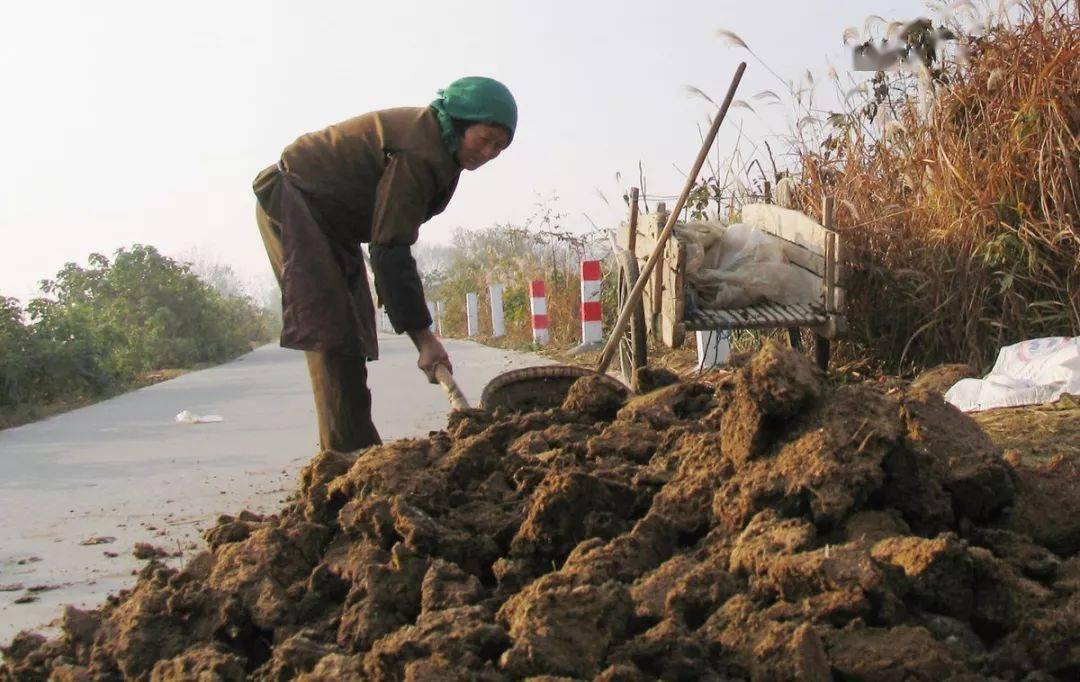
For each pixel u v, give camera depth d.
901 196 8.18
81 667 2.98
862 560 2.56
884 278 7.73
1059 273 7.04
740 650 2.47
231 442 8.49
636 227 7.55
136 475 7.09
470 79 4.61
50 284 24.89
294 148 4.88
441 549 3.08
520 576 3.00
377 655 2.48
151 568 3.46
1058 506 3.16
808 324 6.78
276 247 4.97
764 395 3.11
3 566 4.76
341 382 4.97
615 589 2.59
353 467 3.51
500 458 3.66
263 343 44.34
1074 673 2.47
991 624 2.62
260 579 3.07
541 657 2.39
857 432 3.05
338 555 3.21
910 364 7.68
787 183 8.76
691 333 11.04
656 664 2.44
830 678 2.38
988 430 5.05
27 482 7.03
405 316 4.62
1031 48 7.45
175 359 24.11
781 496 2.99
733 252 7.23
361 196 4.79
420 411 9.51
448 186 4.80
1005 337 7.13
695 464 3.34
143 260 25.44
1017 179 7.18
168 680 2.72
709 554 2.97
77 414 11.77
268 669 2.77
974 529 3.04
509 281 24.86
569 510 3.11
